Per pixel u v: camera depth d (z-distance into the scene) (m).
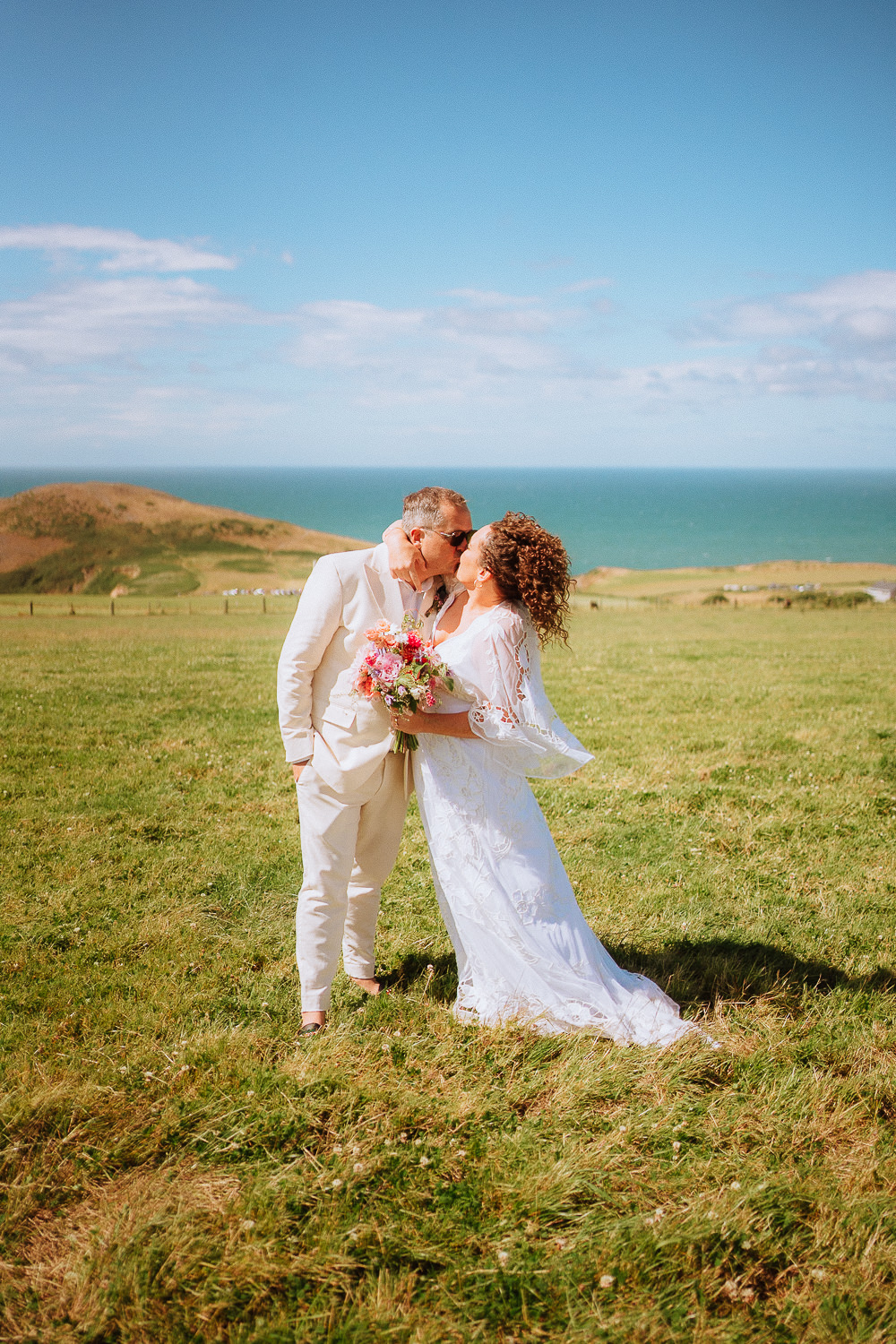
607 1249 2.49
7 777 7.98
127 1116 3.06
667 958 4.48
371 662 3.38
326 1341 2.20
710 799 7.59
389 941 4.77
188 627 34.78
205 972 4.29
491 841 3.63
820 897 5.41
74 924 4.82
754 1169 2.85
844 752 9.31
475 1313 2.30
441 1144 2.93
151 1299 2.31
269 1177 2.76
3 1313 2.27
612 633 31.22
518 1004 3.65
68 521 165.00
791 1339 2.24
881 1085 3.30
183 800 7.35
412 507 3.60
